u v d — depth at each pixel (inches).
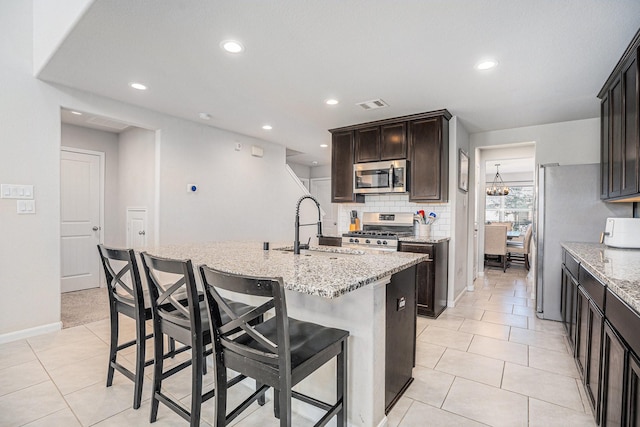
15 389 81.6
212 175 177.3
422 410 75.3
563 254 128.0
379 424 67.1
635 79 85.9
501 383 86.9
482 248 236.4
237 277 47.3
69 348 104.9
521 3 71.4
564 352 106.0
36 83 113.8
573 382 87.4
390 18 77.4
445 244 151.6
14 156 109.5
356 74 109.0
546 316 137.6
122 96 131.3
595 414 70.3
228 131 185.5
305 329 61.4
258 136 198.7
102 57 98.3
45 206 116.0
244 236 195.5
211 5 73.2
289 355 46.4
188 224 165.9
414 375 90.7
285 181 225.6
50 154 117.1
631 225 102.2
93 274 183.6
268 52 94.3
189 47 92.0
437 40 87.0
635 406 48.5
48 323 117.3
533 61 98.2
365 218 181.6
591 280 77.0
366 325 65.0
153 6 73.9
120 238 186.2
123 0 71.7
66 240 173.6
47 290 116.9
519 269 262.2
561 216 134.6
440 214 161.5
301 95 128.5
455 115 154.7
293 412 75.8
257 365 49.9
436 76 109.8
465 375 91.0
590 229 130.2
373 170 162.9
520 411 75.0
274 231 216.5
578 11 73.9
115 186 189.8
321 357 54.5
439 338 117.5
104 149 185.0
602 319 65.6
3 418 70.5
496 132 182.9
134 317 76.4
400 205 172.9
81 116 157.5
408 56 96.0
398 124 157.6
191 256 85.7
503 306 157.5
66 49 93.8
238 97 131.7
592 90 120.4
